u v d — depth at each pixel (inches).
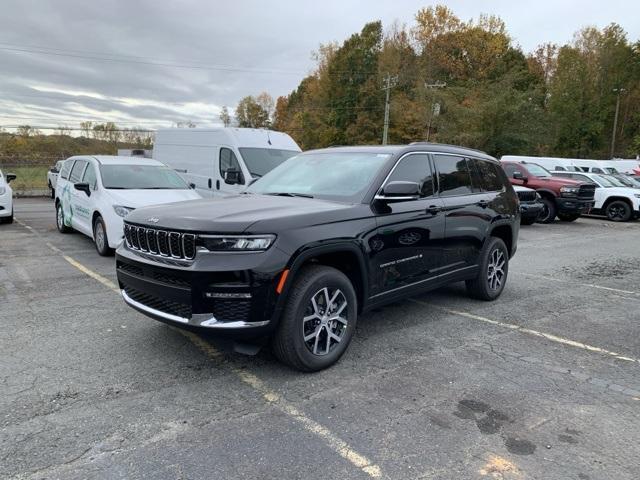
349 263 163.2
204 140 474.0
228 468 105.1
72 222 387.2
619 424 126.9
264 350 169.6
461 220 208.4
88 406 129.4
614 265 351.6
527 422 127.0
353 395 139.4
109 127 1100.5
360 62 2393.0
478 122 1481.3
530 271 326.0
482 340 187.3
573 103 2252.7
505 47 2273.6
